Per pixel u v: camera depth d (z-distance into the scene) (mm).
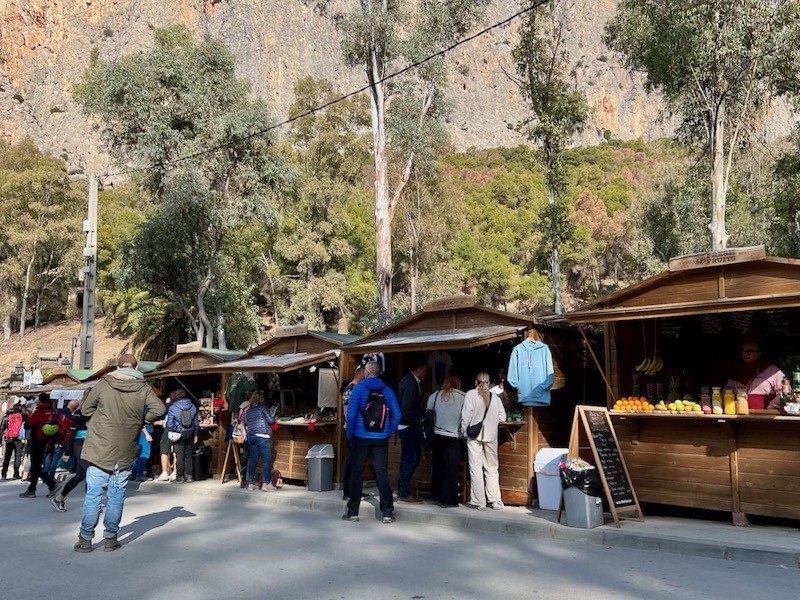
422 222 47188
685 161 50688
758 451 7996
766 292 8055
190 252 32906
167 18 122750
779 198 27594
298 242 47719
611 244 74562
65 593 5738
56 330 61594
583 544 7617
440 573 6285
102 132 32500
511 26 156500
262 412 12492
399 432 10617
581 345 11359
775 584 5773
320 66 123750
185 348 16547
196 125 32188
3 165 65875
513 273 66938
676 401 8617
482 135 145375
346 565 6648
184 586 5910
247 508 10836
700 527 7957
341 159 51031
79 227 58156
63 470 17453
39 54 116812
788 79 22938
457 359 12398
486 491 9648
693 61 22469
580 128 29188
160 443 14484
